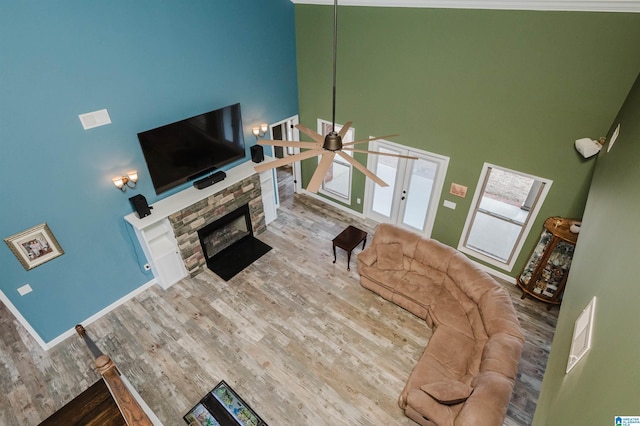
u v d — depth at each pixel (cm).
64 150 391
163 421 374
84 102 390
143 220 462
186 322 482
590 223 222
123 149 441
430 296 471
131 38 404
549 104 409
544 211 467
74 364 429
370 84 558
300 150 742
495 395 304
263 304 510
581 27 356
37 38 339
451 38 446
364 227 678
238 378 413
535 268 484
